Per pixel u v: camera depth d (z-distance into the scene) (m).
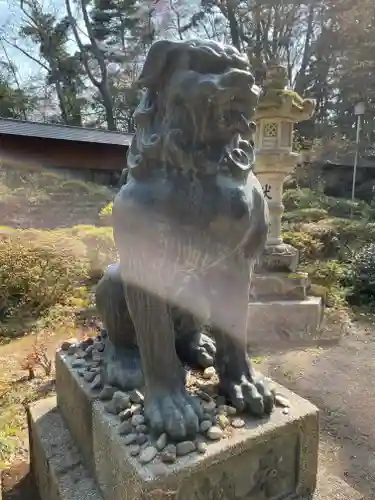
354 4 9.71
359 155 10.98
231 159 1.07
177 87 0.99
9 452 1.92
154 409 1.14
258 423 1.19
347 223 6.78
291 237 5.68
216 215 1.07
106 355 1.52
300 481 1.26
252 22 10.70
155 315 1.15
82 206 6.61
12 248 4.30
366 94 11.22
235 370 1.29
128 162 1.12
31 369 2.74
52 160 8.76
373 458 1.95
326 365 2.92
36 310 4.10
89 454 1.34
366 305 4.34
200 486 1.06
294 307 3.42
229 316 1.27
